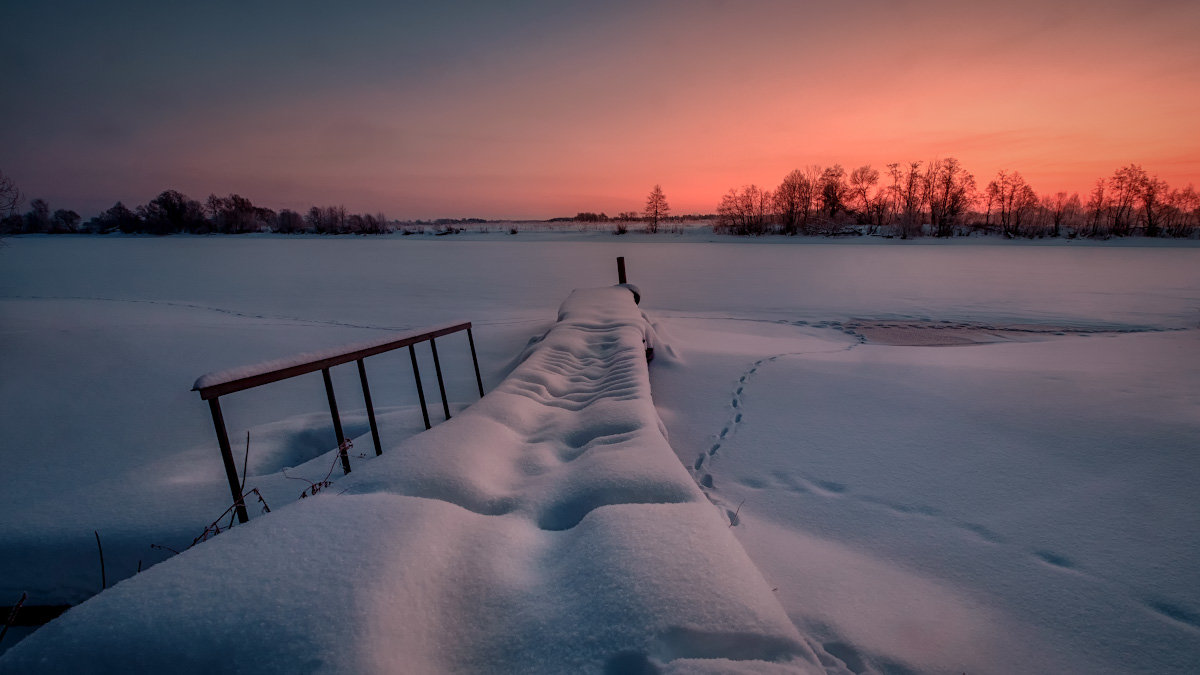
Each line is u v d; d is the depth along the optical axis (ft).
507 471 7.54
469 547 5.20
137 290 51.34
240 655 3.69
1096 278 55.31
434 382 20.07
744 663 3.78
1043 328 30.63
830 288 49.55
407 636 4.00
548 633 4.17
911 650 6.05
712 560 4.84
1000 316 34.53
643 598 4.34
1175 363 18.62
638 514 5.71
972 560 7.92
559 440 8.93
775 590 7.14
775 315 35.53
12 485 12.01
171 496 10.75
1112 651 6.08
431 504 5.79
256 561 4.59
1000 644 6.19
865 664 5.83
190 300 43.60
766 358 20.84
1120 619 6.58
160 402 17.74
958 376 17.54
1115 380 16.14
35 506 10.67
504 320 33.50
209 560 4.60
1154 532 8.33
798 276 60.49
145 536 9.41
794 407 15.40
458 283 57.36
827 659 5.87
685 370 19.63
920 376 17.70
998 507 9.42
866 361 20.08
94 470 12.85
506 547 5.35
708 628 4.01
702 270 69.15
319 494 6.13
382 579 4.41
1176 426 11.95
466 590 4.64
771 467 11.62
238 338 26.35
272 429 14.46
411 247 139.64
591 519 5.74
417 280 60.54
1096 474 10.28
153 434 15.17
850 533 8.80
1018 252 100.07
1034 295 43.47
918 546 8.35
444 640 4.11
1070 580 7.36
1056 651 6.09
